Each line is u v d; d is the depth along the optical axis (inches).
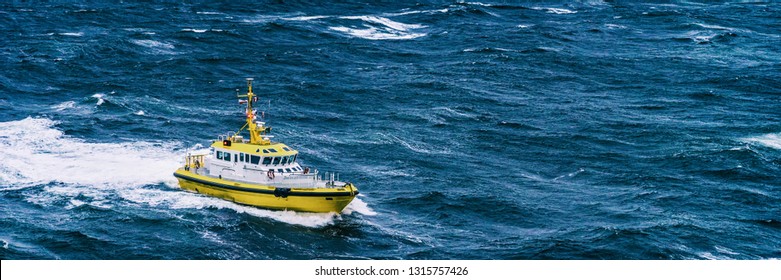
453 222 6008.9
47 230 5541.3
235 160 6102.4
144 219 5733.3
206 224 5713.6
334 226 5797.2
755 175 7091.5
